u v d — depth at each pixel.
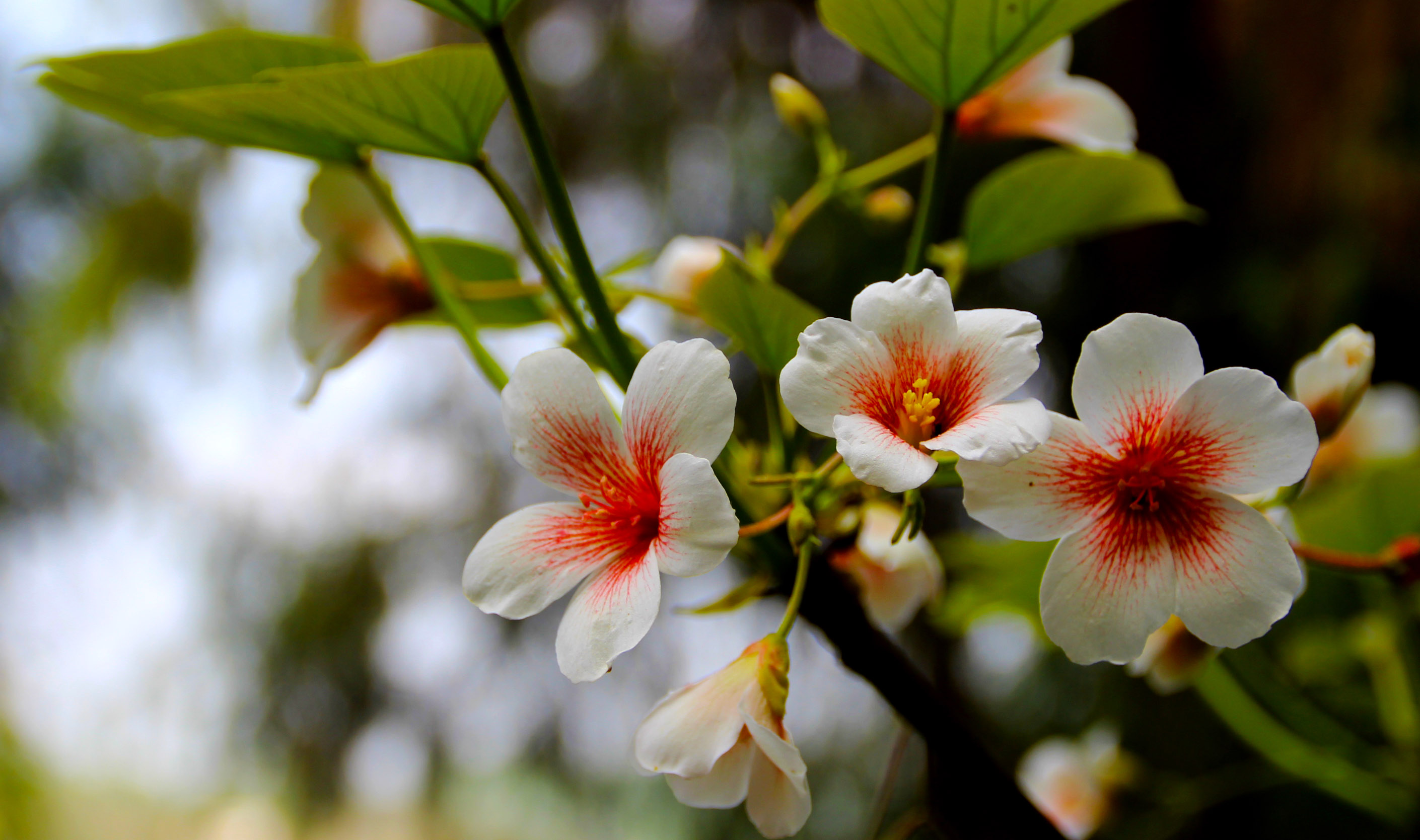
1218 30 1.01
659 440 0.44
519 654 1.25
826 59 1.25
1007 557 0.59
